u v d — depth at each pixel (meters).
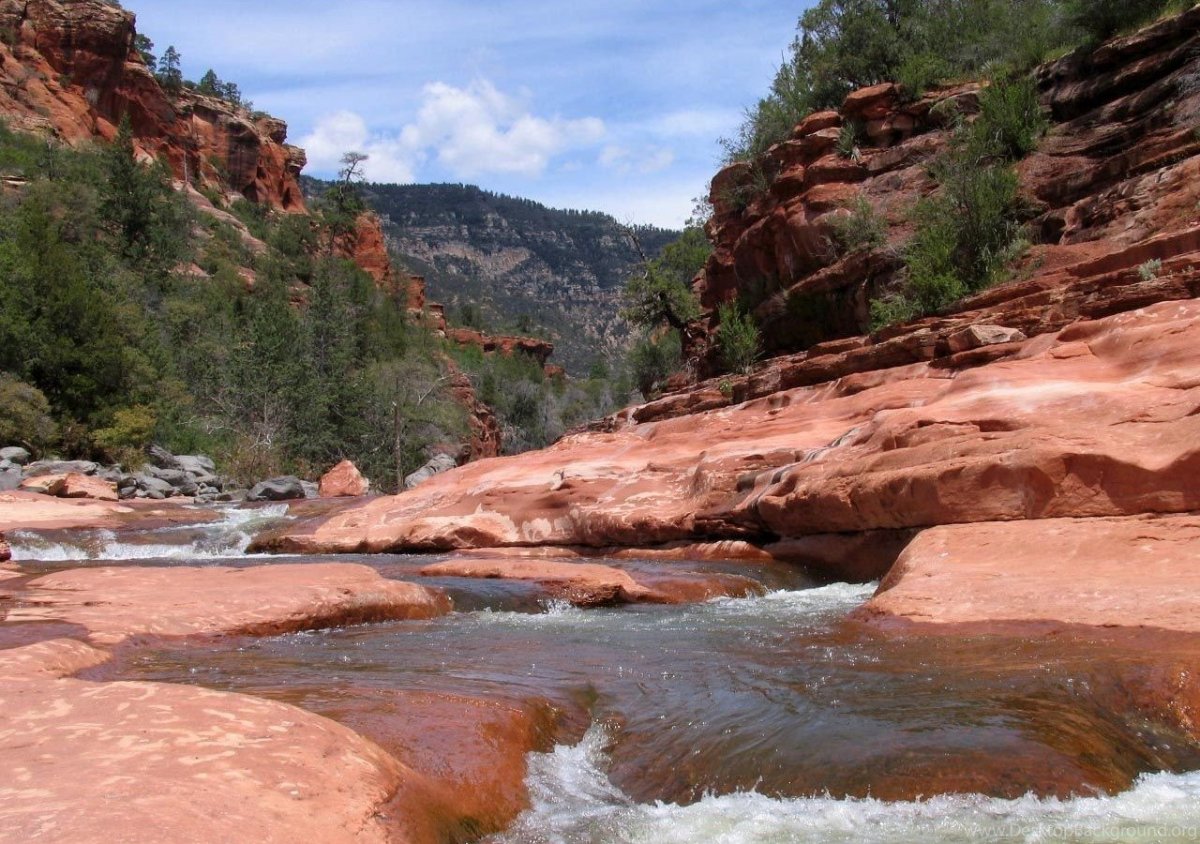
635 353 46.12
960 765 4.19
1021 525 8.48
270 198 121.50
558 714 5.29
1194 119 18.61
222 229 83.19
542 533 15.34
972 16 28.70
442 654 6.82
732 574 11.18
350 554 16.30
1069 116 22.45
